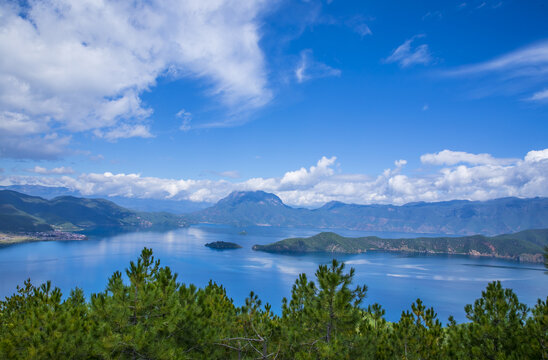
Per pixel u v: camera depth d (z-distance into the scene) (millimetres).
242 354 13562
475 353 13094
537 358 11953
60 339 9758
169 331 11344
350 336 13250
